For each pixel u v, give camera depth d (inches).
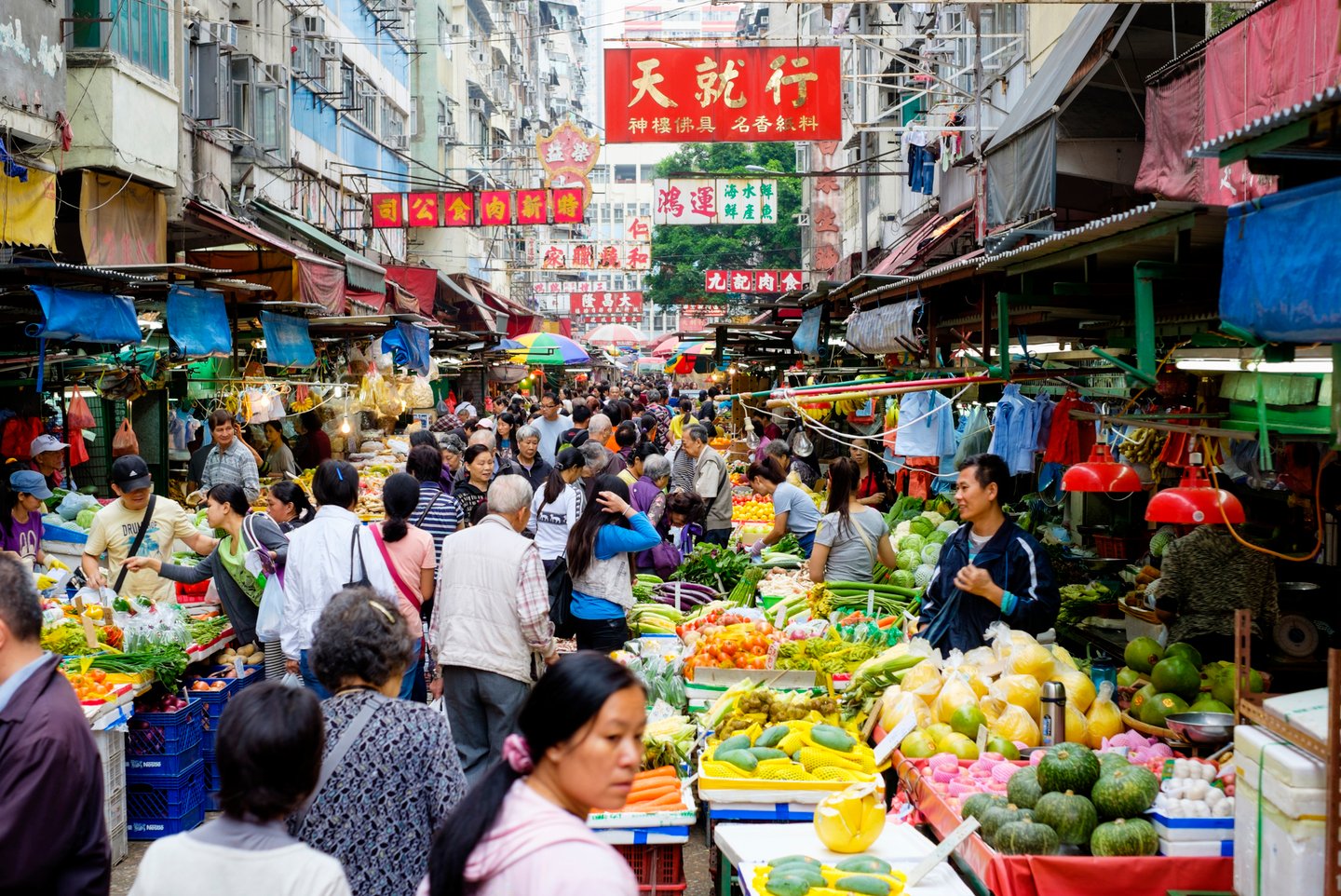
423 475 353.7
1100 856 162.4
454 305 1342.3
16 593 126.3
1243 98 320.2
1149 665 227.3
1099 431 245.1
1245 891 143.1
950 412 351.6
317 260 581.9
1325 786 130.7
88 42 495.8
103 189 508.1
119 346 425.1
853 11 1125.7
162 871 101.7
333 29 1022.4
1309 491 239.0
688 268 2037.4
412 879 130.6
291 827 128.3
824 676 252.5
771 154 2047.2
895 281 386.9
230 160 689.0
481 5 1752.0
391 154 1235.9
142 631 271.1
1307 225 129.3
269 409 496.7
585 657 94.7
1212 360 219.0
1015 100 657.6
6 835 119.4
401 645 138.3
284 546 271.9
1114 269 230.7
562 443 574.6
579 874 86.4
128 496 309.7
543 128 2586.1
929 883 163.9
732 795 194.9
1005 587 230.5
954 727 207.8
